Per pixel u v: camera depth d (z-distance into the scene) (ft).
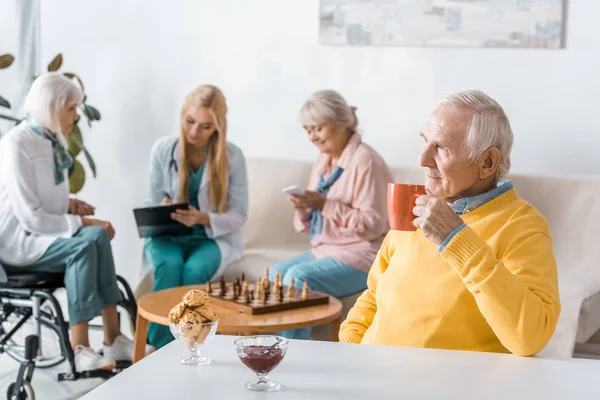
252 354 4.05
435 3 12.59
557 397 4.03
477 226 5.41
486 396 4.03
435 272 5.51
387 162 13.10
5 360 11.71
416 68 12.82
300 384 4.17
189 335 4.52
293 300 8.66
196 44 13.75
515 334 4.75
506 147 5.49
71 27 14.16
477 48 12.53
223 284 9.06
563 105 12.25
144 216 11.18
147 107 14.03
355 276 10.63
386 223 11.06
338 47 13.15
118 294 11.15
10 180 10.68
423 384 4.20
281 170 12.91
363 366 4.51
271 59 13.48
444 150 5.46
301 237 12.70
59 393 10.30
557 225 11.21
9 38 13.79
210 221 11.64
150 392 4.03
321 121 11.09
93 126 14.25
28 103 10.98
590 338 10.79
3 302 10.55
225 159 11.85
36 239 10.75
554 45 12.14
